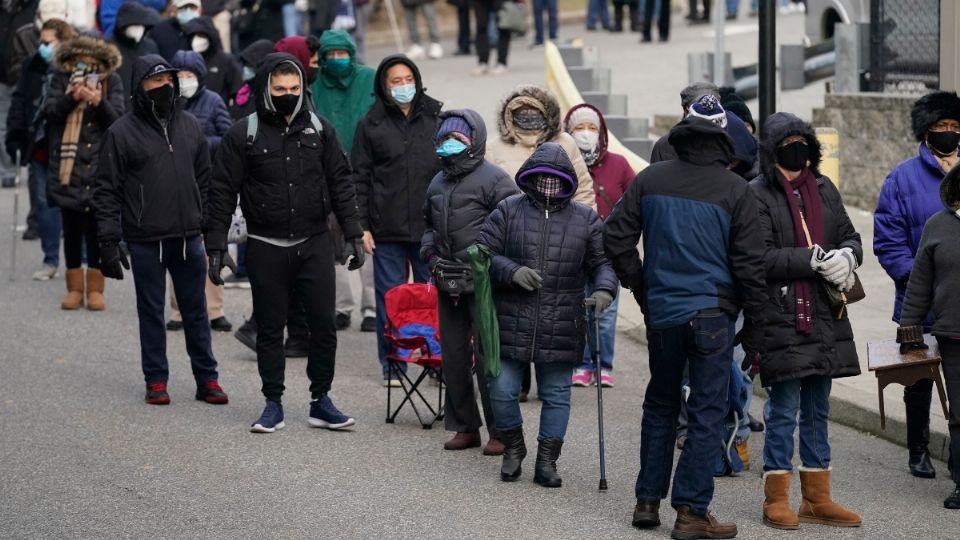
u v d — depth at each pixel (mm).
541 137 27453
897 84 42156
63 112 34875
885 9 42312
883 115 41875
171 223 27703
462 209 24781
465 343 24719
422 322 26766
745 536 20344
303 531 20594
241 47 56688
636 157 38969
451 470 23672
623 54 67500
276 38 56094
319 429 26234
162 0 50375
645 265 20375
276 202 25375
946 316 21438
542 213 22547
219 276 25641
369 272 34094
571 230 22500
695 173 20078
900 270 23406
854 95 42906
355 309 37094
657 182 20203
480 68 65188
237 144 25406
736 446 23688
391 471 23578
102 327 34656
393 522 20984
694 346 19953
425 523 20922
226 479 23141
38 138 37375
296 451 24766
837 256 20297
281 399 28031
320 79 32906
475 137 24875
